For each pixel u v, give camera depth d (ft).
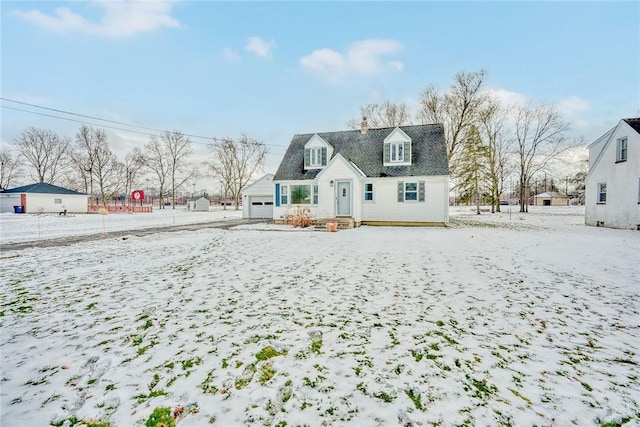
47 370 10.11
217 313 14.92
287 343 11.82
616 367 10.06
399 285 19.34
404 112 110.63
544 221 76.69
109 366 10.33
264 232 52.08
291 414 8.00
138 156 184.34
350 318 14.16
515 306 15.52
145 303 16.40
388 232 50.72
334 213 62.85
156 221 82.58
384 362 10.41
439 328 13.02
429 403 8.34
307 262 26.43
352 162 68.08
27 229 59.52
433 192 61.52
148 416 7.94
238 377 9.66
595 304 15.75
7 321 14.07
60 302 16.61
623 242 37.19
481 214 114.01
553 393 8.73
